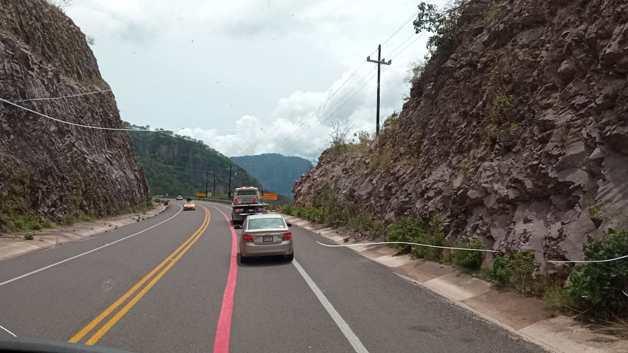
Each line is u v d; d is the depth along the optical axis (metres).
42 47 42.31
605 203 8.49
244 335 7.28
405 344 6.79
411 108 25.58
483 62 17.19
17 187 29.39
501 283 9.91
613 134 8.91
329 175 45.12
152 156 177.38
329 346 6.73
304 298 9.97
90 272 13.55
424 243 14.60
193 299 9.89
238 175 192.12
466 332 7.38
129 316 8.45
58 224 32.16
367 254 17.69
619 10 9.82
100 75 60.56
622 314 7.12
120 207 50.59
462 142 16.61
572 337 6.80
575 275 7.54
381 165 27.14
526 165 11.58
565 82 11.70
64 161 37.34
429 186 17.25
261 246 15.33
